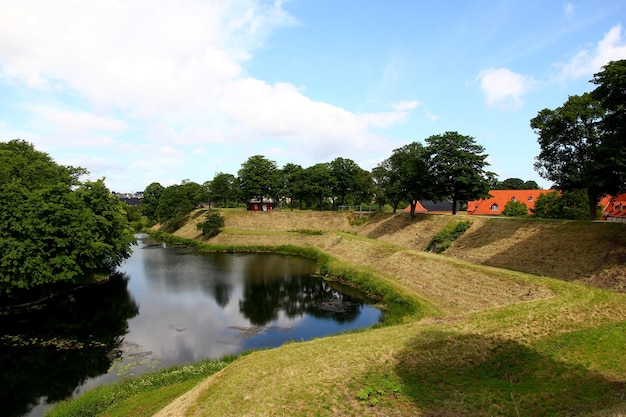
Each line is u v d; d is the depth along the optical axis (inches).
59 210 1638.8
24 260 1455.5
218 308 1517.0
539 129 1656.0
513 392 663.8
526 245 1600.6
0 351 1123.3
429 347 802.2
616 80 1083.3
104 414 733.9
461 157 2212.1
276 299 1630.2
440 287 1466.5
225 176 4315.9
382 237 2620.6
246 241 3161.9
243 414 600.7
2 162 1867.6
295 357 783.1
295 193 3850.9
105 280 2006.6
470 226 2053.4
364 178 3380.9
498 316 932.6
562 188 1647.4
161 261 2551.7
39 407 836.0
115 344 1167.6
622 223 1387.8
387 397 654.5
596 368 724.7
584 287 1092.5
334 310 1464.1
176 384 856.9
